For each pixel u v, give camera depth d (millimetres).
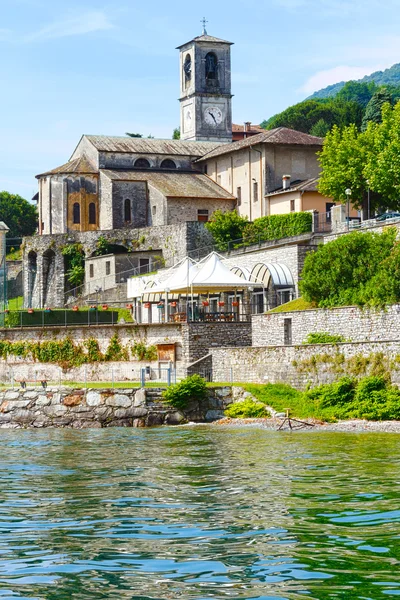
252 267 131625
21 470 60562
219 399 95375
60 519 43500
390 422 81812
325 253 106812
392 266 97688
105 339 124438
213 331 113688
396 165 130875
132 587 32125
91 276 180625
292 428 83375
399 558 35219
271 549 36906
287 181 179500
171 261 171625
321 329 101000
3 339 135500
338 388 87438
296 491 49469
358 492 48594
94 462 64188
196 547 37469
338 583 32094
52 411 96312
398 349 84375
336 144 148000
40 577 33500
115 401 95062
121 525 41906
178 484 53062
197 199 187875
